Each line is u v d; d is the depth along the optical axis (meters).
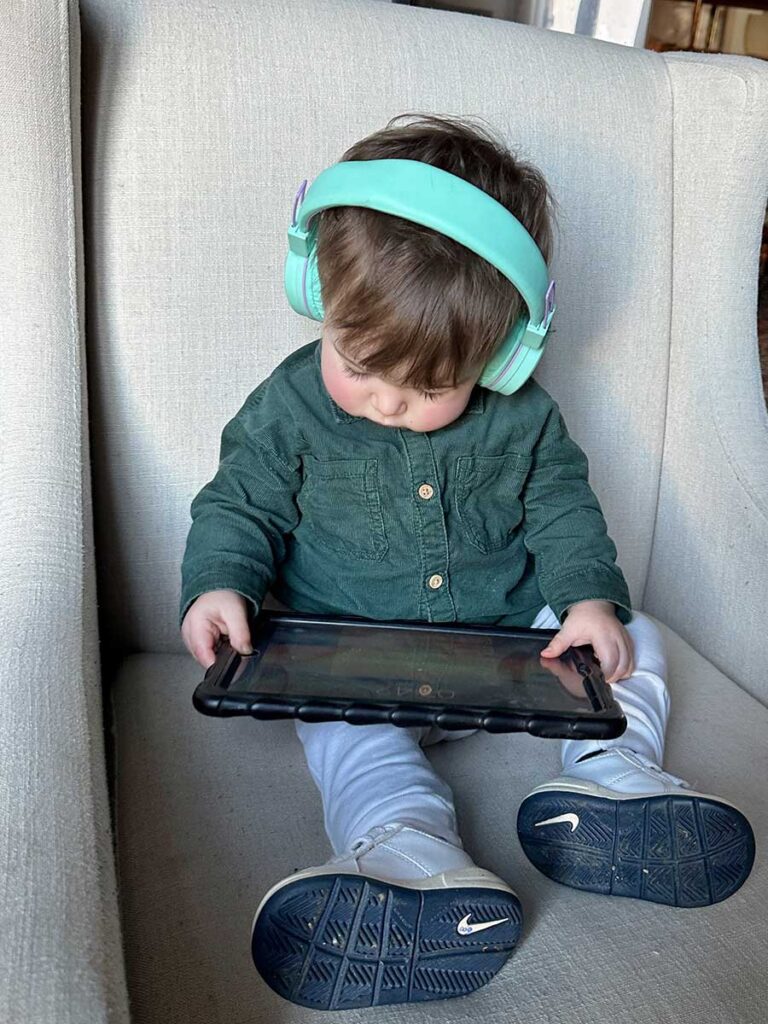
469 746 0.79
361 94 0.87
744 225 0.97
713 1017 0.55
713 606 0.98
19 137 0.74
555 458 0.86
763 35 3.57
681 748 0.80
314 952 0.53
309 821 0.69
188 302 0.86
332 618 0.76
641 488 1.03
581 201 0.95
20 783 0.47
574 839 0.63
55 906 0.41
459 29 0.92
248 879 0.63
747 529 0.93
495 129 0.91
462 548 0.84
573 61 0.95
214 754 0.75
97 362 0.85
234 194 0.85
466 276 0.65
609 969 0.57
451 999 0.55
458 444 0.82
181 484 0.89
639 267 0.99
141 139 0.83
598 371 0.99
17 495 0.69
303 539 0.84
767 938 0.60
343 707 0.59
